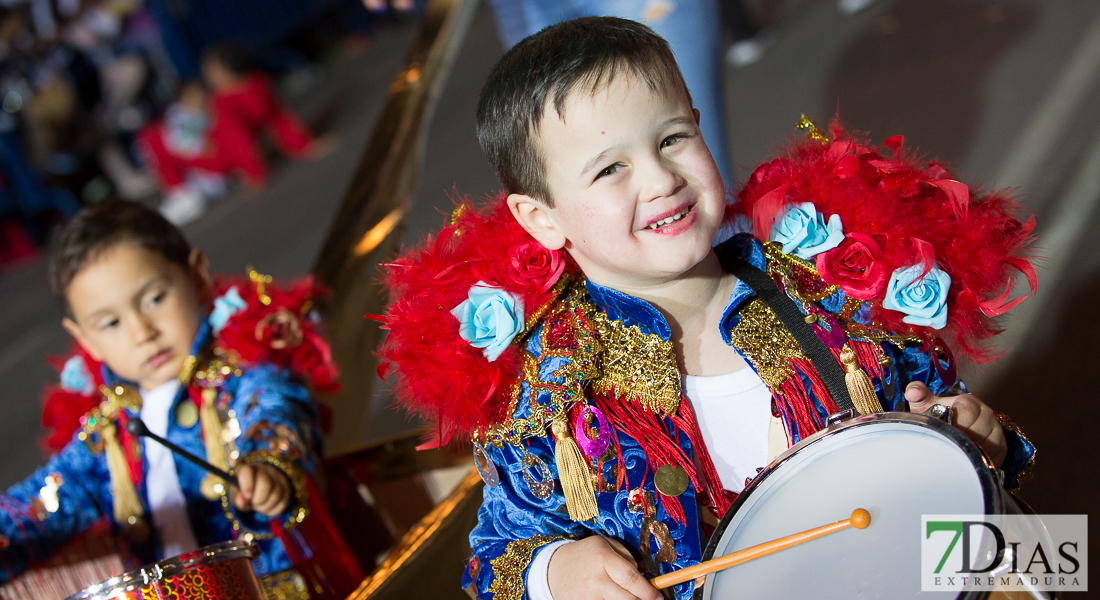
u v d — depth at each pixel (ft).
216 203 24.81
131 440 5.87
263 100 24.32
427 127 7.25
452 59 7.49
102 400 6.05
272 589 5.40
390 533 5.83
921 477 2.98
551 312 3.64
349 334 6.17
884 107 11.55
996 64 11.47
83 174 28.50
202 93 25.29
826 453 3.23
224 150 24.35
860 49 13.80
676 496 3.42
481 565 3.66
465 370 3.45
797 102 12.66
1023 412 6.28
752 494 3.20
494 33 21.90
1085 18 11.83
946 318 3.56
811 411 3.49
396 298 3.80
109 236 5.65
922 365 3.67
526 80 3.28
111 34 29.94
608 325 3.55
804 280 3.67
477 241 3.76
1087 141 8.80
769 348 3.54
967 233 3.56
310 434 5.58
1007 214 3.77
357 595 4.25
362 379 6.19
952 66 11.94
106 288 5.60
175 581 3.58
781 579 2.99
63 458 5.96
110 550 5.81
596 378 3.52
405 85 7.34
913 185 3.68
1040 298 7.16
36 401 15.47
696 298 3.59
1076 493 5.50
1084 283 7.06
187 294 5.90
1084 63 10.51
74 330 5.98
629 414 3.50
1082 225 7.68
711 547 3.14
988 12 13.28
